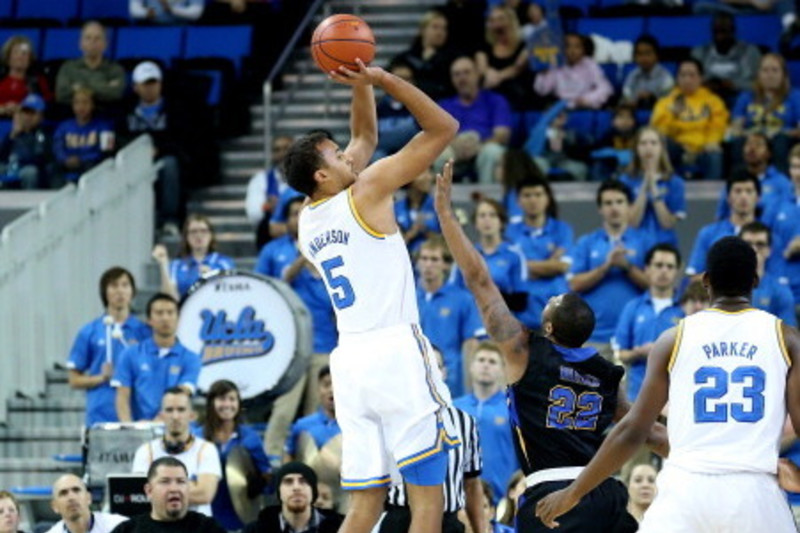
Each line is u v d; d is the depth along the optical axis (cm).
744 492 1321
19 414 2728
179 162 3161
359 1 3656
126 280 2608
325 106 3400
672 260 2475
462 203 2970
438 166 3020
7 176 3203
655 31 3562
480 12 3412
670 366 1355
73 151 3206
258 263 2772
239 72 3484
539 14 3300
